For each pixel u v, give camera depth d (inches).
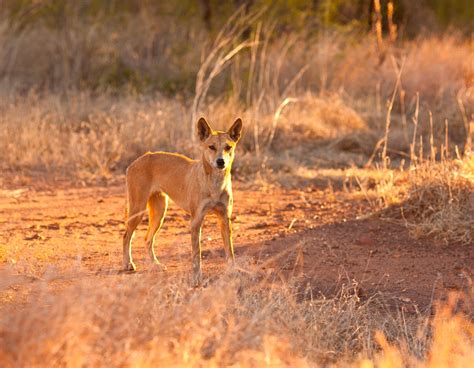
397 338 330.6
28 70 1071.0
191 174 408.5
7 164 732.7
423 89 934.4
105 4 1225.4
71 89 1015.0
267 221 543.5
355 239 491.8
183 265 429.4
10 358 253.0
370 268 437.7
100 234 506.9
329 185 655.1
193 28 1164.5
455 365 298.2
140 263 438.0
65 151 751.1
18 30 1160.2
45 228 519.5
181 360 268.7
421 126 832.3
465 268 437.7
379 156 784.9
